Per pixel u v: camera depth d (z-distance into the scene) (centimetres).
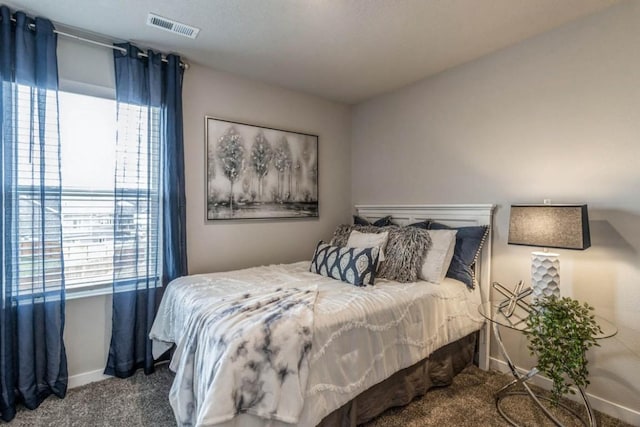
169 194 244
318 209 345
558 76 212
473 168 260
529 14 197
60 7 189
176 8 190
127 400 202
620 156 187
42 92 198
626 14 184
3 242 186
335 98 348
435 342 205
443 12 194
